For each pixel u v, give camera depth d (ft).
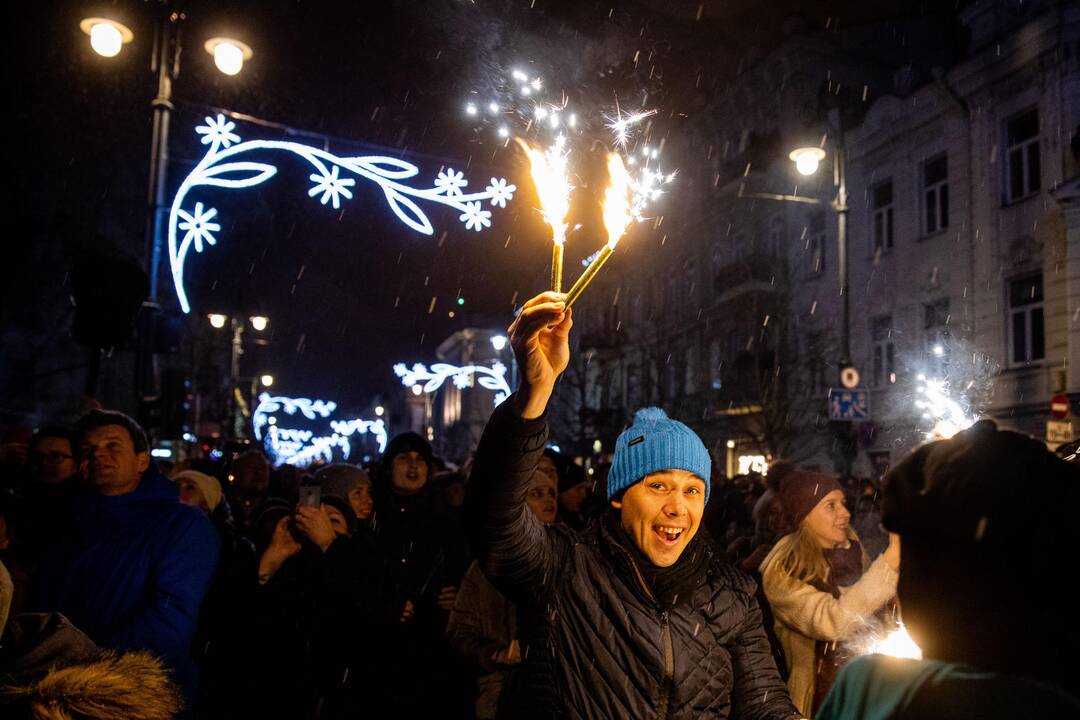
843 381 46.78
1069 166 50.85
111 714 5.32
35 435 14.80
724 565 8.08
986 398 55.42
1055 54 51.88
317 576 13.07
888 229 67.21
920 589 3.46
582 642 7.24
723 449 86.33
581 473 19.85
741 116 88.69
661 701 7.16
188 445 61.11
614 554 7.41
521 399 6.38
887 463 62.95
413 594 15.29
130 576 10.44
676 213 99.76
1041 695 3.03
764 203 82.84
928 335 62.08
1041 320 52.95
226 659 12.59
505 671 12.53
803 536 10.94
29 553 13.23
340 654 13.05
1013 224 54.95
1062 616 3.13
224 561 13.10
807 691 10.56
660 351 101.76
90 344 21.25
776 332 78.13
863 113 74.69
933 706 3.20
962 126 59.62
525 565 7.16
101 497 10.96
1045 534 3.16
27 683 5.67
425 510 16.42
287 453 137.18
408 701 13.65
